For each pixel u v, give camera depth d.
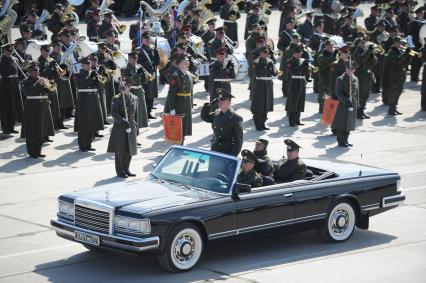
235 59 77.12
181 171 39.19
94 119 59.69
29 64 59.12
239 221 37.28
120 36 103.81
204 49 82.81
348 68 61.50
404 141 64.75
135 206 35.59
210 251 39.44
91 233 35.94
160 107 74.12
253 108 66.38
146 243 34.69
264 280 35.59
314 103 77.81
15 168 54.97
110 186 38.72
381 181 41.69
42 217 44.66
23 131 57.25
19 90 64.38
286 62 71.38
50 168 55.12
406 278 36.31
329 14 94.25
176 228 35.66
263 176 39.78
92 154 59.03
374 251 39.84
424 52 75.44
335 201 40.28
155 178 39.47
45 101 57.44
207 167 38.69
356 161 58.25
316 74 80.62
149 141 62.78
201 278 35.66
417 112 75.62
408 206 47.72
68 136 64.06
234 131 45.00
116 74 69.56
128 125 52.41
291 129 67.81
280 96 80.19
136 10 118.12
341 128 61.62
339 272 36.88
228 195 37.31
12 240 40.81
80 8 112.31
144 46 71.12
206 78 79.06
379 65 82.38
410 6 100.88
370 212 41.69
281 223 38.66
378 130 68.56
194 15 86.19
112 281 35.22
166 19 85.88
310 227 39.84
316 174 41.97
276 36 108.62
